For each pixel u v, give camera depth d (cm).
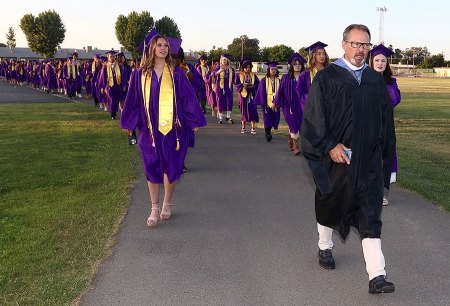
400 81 5709
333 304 364
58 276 405
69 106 1978
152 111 508
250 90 1217
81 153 945
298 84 862
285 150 998
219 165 848
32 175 760
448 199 630
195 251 464
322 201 396
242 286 393
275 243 486
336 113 373
